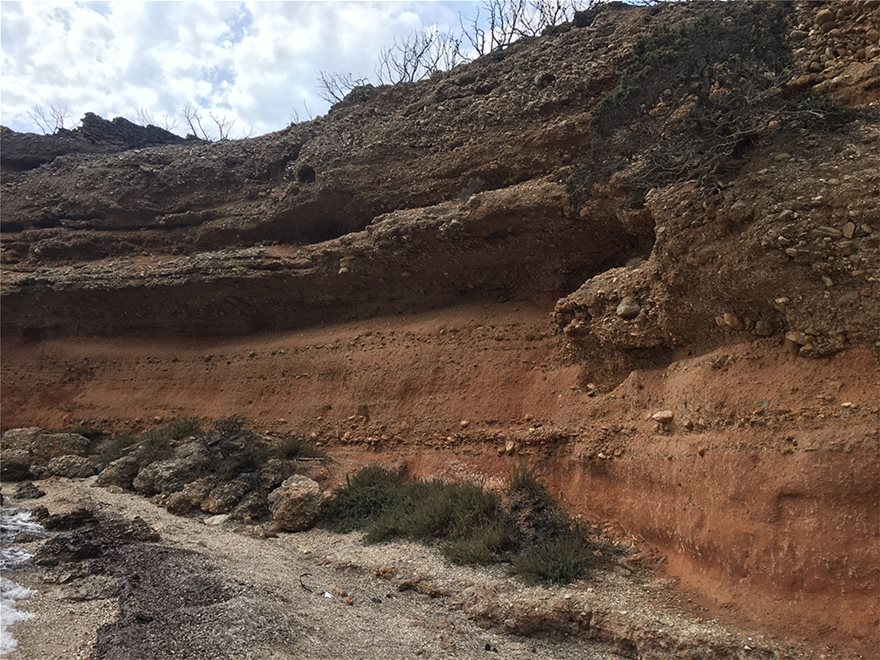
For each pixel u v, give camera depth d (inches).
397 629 309.0
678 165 399.5
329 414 622.5
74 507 511.5
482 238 566.3
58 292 847.7
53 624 298.7
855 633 247.8
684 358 399.2
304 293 721.6
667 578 333.4
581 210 495.8
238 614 294.4
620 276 454.6
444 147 650.2
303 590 350.3
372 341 641.0
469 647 295.7
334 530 472.4
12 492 605.9
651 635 283.9
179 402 748.6
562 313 491.8
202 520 512.4
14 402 842.2
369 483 516.4
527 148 581.9
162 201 915.4
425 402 561.6
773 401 314.8
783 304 325.1
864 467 265.7
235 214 833.5
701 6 554.6
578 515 407.2
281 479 542.0
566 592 327.6
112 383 813.2
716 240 359.6
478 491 438.9
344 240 666.2
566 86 577.0
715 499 318.3
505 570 365.4
